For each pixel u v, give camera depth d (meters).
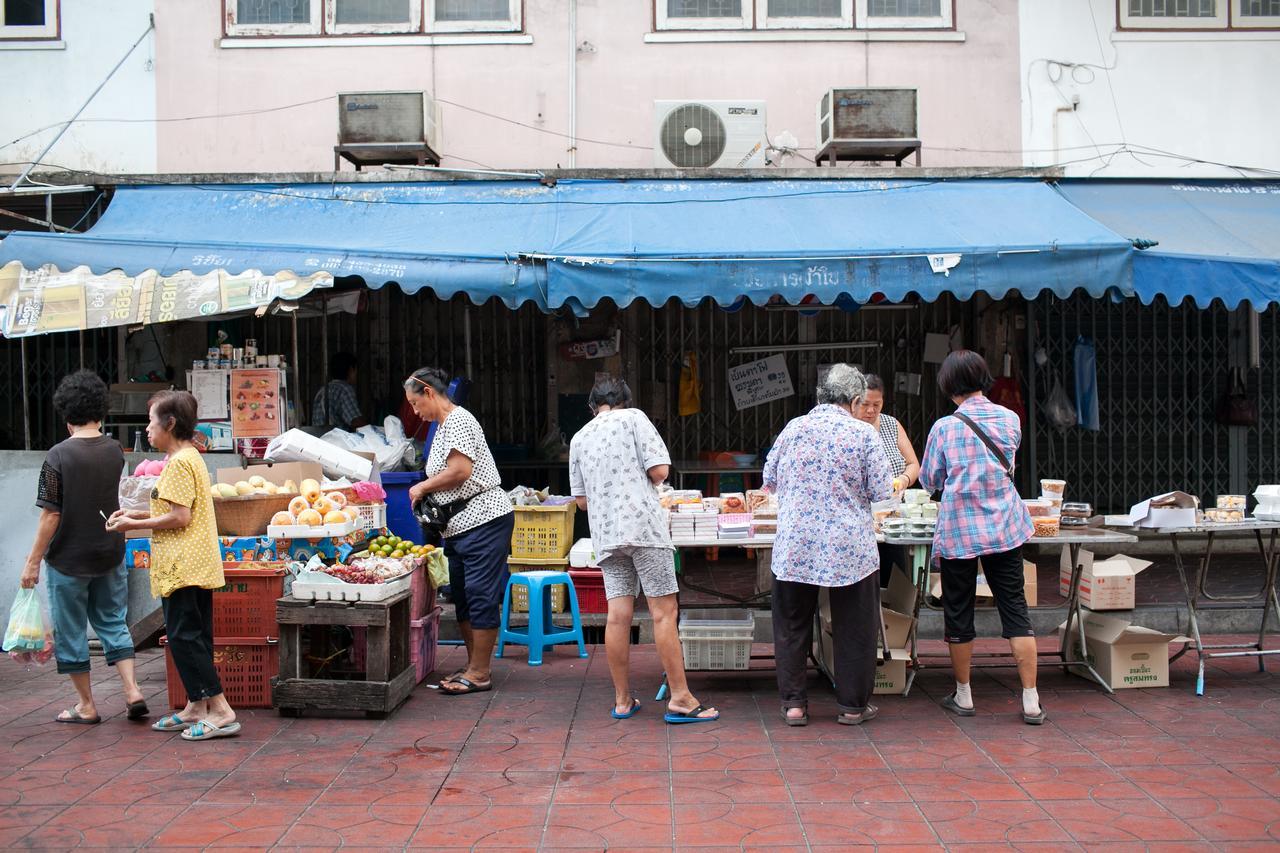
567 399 9.93
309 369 9.76
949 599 5.53
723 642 6.04
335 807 4.26
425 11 9.60
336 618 5.48
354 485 6.33
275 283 6.98
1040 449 9.81
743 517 6.11
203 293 6.99
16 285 7.14
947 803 4.27
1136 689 6.02
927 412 9.95
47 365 9.62
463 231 7.79
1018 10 9.70
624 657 5.47
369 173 8.62
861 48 9.66
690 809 4.23
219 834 3.99
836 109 8.88
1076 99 9.70
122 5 9.54
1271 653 6.07
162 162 9.53
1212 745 4.98
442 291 7.11
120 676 5.84
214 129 9.55
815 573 5.19
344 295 9.03
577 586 7.43
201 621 5.18
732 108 9.12
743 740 5.11
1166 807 4.20
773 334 9.99
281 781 4.56
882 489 5.21
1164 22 9.72
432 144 9.07
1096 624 6.23
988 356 9.80
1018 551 5.41
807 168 8.81
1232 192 9.00
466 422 5.94
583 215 8.08
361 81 9.60
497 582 6.00
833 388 5.42
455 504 5.94
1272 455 9.86
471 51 9.61
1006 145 9.70
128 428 8.59
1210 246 7.68
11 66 9.50
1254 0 9.76
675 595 5.47
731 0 9.66
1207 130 9.73
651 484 5.49
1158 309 9.81
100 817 4.15
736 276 7.18
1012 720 5.43
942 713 5.58
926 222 7.88
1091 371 9.50
